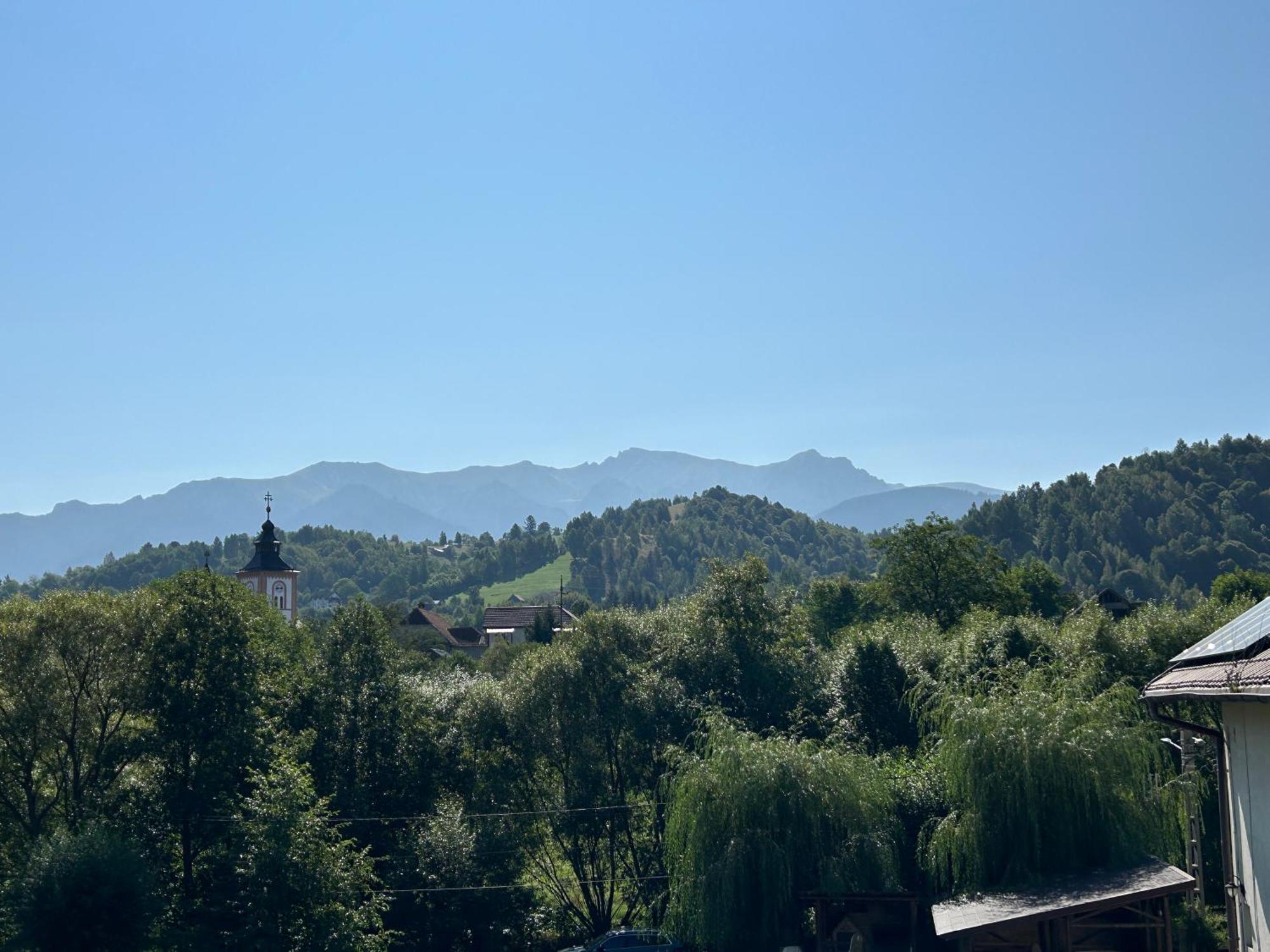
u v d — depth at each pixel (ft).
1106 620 150.92
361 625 139.23
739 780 106.83
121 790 119.75
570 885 141.38
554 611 404.77
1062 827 94.32
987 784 96.12
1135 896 79.46
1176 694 53.11
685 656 149.18
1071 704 102.58
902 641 154.71
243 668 126.72
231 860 108.06
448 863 122.21
